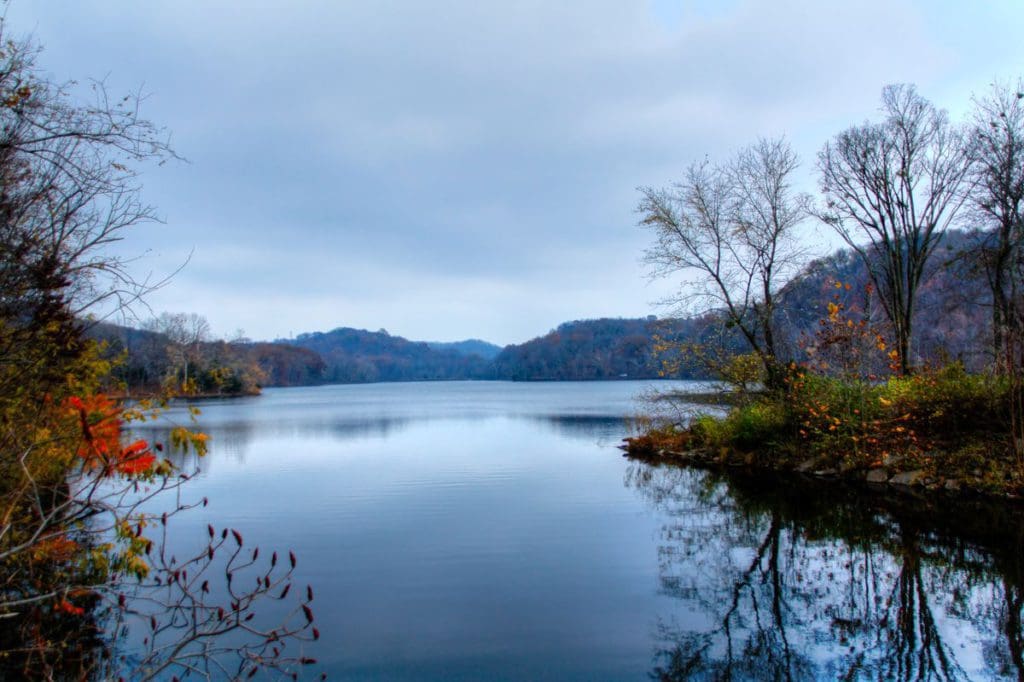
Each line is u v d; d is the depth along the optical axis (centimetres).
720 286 1944
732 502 1217
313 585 764
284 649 589
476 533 1008
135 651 574
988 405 1277
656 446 2020
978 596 687
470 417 3881
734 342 1966
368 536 995
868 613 654
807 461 1477
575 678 533
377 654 581
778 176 1900
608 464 1784
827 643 589
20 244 501
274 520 1112
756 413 1681
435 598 721
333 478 1585
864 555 845
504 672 543
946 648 570
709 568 816
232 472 1706
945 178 2088
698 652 577
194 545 941
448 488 1419
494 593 735
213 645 598
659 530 1016
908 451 1320
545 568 826
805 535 956
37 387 543
